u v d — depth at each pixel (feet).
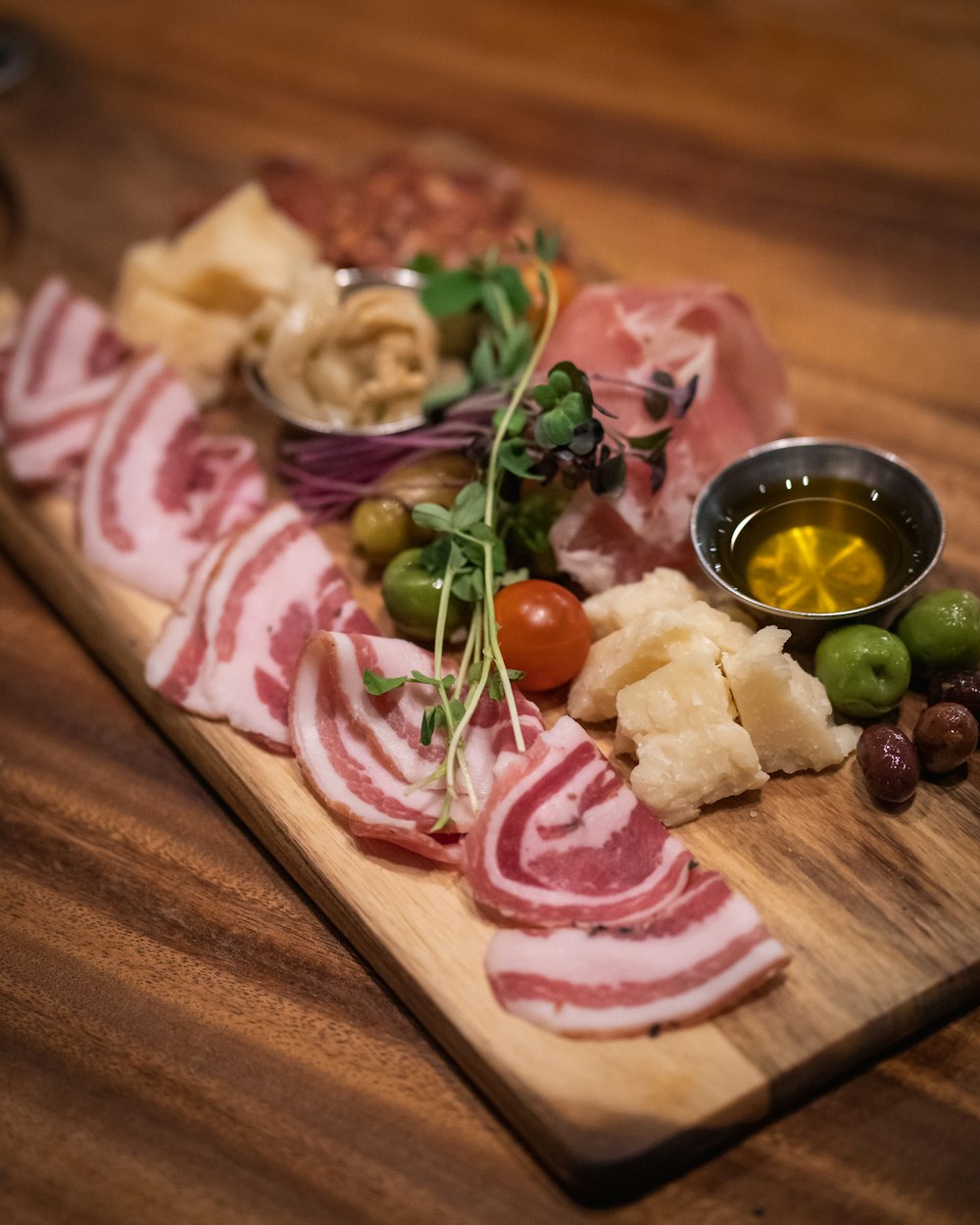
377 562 1.79
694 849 1.54
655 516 1.69
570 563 1.69
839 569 1.65
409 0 2.71
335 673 1.59
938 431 1.91
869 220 2.19
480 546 1.63
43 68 2.57
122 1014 1.52
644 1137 1.38
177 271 2.02
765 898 1.51
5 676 1.82
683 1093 1.40
